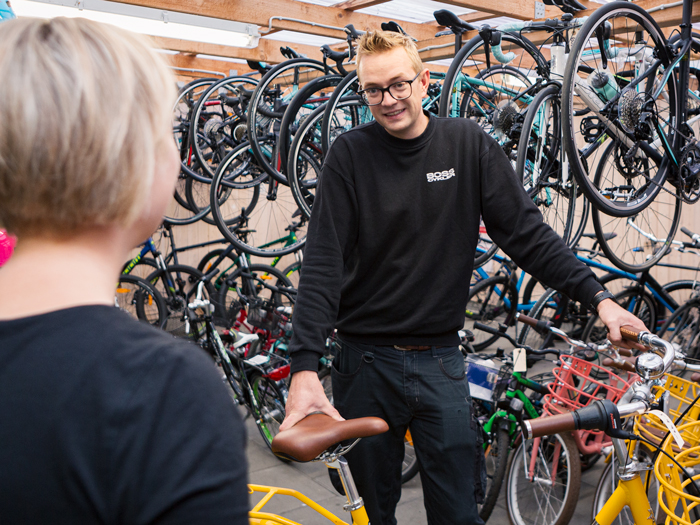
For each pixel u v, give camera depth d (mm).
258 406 3547
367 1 4539
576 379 2979
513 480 2639
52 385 422
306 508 2861
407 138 1748
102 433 412
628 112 2723
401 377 1754
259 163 4105
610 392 2729
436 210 1744
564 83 2564
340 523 1560
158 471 409
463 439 1758
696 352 4547
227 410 454
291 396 1576
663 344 1293
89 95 430
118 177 447
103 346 440
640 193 2969
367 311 1773
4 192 438
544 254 1695
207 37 4363
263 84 4039
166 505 403
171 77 503
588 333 4762
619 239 5918
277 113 4219
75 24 469
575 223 3850
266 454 3508
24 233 468
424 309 1747
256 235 6906
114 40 469
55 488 406
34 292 456
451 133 1771
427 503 1822
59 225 459
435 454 1765
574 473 2396
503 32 2959
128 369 433
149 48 498
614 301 1528
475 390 2836
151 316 5574
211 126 5500
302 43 5906
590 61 3613
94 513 408
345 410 1834
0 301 457
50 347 434
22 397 420
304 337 1627
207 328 3666
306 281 1702
